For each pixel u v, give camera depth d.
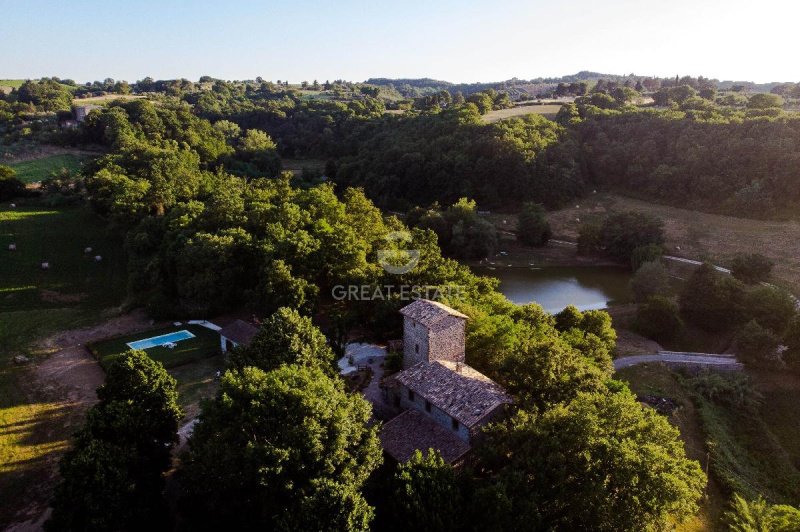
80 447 34.97
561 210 139.88
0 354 59.28
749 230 114.25
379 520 31.88
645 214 121.69
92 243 92.81
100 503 30.33
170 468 40.38
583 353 54.22
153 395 38.91
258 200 87.44
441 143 159.25
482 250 113.06
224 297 68.56
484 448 34.38
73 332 65.50
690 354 70.75
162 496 35.78
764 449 54.00
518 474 29.98
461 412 38.28
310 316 61.50
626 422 34.25
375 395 48.84
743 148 128.62
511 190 144.00
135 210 89.31
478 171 146.00
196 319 69.44
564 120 175.88
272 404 32.09
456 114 178.75
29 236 92.31
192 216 80.25
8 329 65.38
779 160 121.31
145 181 97.81
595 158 157.12
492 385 41.16
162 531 33.94
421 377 42.81
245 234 72.38
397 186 153.25
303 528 26.81
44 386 52.78
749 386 61.97
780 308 75.88
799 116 133.00
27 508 36.97
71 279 81.81
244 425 31.75
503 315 57.50
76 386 52.84
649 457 30.61
